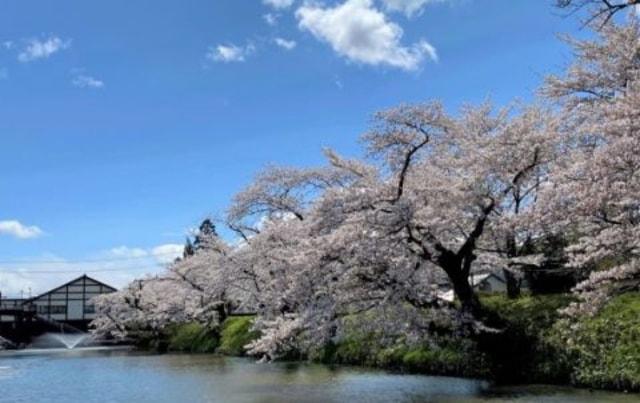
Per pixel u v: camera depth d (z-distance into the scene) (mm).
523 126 18578
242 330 37375
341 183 26969
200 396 19250
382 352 22859
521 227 17219
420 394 16516
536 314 18422
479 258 20047
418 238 17703
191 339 44719
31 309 62156
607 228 13312
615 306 16688
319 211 17875
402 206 16938
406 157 17656
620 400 13742
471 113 22406
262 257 28719
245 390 19906
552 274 21141
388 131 17688
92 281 71625
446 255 18172
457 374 19234
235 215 31312
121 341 59688
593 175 12125
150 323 51469
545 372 16609
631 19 19047
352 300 17984
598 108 14914
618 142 11562
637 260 13008
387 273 17594
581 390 15352
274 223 28625
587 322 16562
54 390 23062
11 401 20281
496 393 15680
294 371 24141
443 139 19453
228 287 34781
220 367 28891
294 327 19094
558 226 15133
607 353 15500
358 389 18172
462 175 18500
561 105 20922
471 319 17312
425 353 20828
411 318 17812
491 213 18922
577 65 20391
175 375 26297
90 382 25344
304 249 18484
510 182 18281
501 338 18047
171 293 46688
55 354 46469
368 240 17109
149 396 20062
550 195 13820
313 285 18406
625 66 19094
